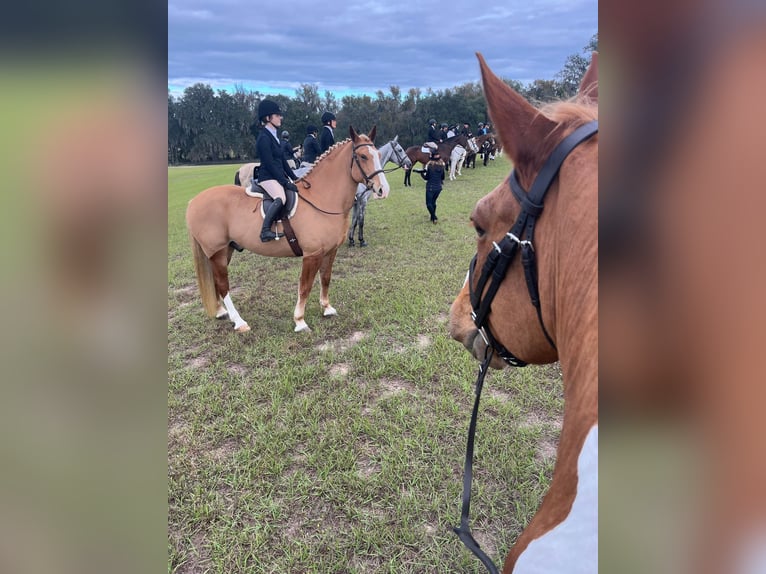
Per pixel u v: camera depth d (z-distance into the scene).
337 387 3.74
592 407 0.77
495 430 3.08
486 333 1.37
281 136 8.96
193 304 5.85
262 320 5.20
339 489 2.63
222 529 2.41
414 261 7.24
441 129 22.39
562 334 0.91
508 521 2.38
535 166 1.03
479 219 1.25
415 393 3.57
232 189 4.94
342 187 4.85
